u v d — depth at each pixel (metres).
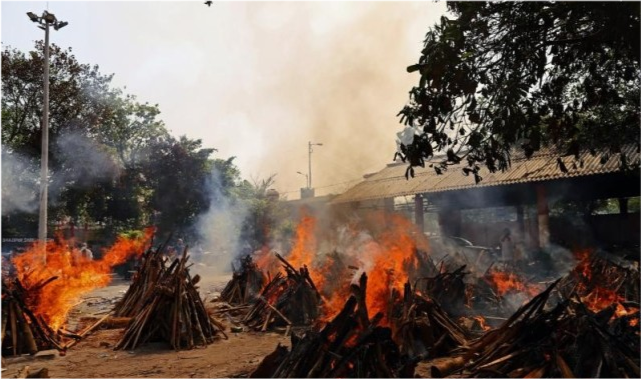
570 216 30.59
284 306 13.23
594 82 7.84
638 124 8.63
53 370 9.02
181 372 8.73
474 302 14.06
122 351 10.55
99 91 36.12
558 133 7.65
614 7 5.71
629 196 27.77
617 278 13.45
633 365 5.91
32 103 33.97
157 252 14.95
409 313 9.40
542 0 6.32
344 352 6.36
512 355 6.71
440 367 7.17
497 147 7.14
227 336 11.90
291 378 6.14
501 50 6.65
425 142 6.73
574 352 6.23
